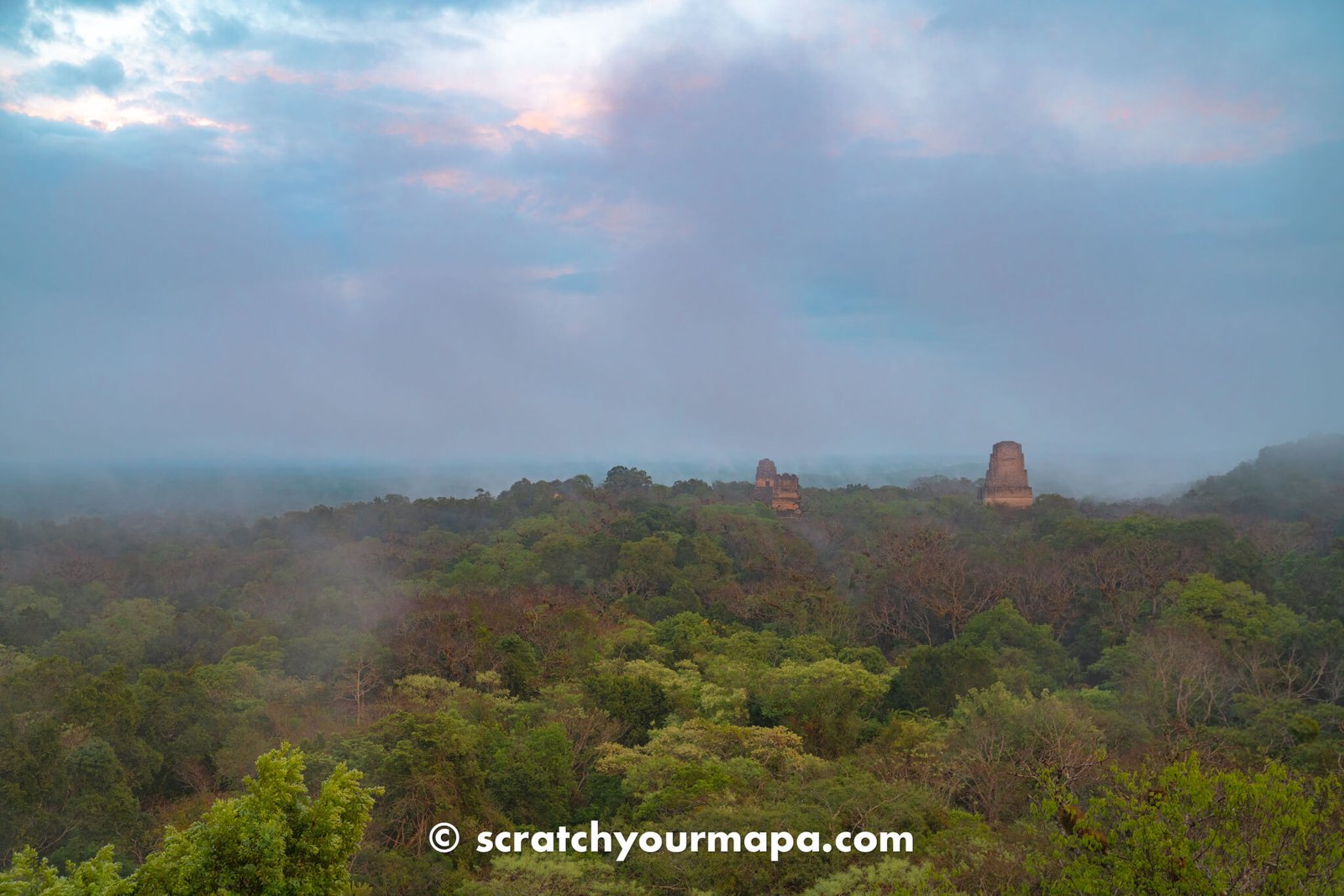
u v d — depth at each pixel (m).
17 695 45.81
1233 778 18.75
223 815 17.25
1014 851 27.02
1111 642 72.31
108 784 39.53
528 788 42.97
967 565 91.75
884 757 43.12
